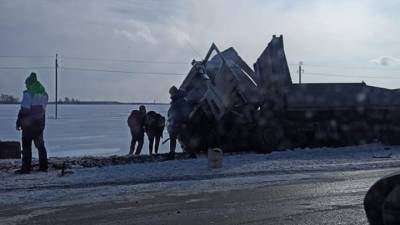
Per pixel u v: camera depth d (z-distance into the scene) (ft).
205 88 64.85
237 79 63.87
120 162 53.78
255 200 33.37
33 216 29.01
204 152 64.23
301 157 57.62
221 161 48.29
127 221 27.81
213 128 64.23
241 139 65.82
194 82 65.77
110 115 243.60
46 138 104.47
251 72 67.46
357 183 39.88
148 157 57.06
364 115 71.26
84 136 110.01
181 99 58.95
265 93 66.33
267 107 66.08
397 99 71.97
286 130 67.31
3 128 133.59
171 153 57.52
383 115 71.82
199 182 40.65
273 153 62.34
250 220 27.89
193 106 62.95
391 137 71.61
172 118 58.49
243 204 32.09
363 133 71.67
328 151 63.93
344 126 70.85
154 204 32.19
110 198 34.09
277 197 34.35
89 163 52.31
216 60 66.44
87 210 30.53
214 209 30.71
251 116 65.26
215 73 64.80
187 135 63.10
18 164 51.24
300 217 28.48
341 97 69.97
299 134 68.13
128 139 101.60
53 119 195.31
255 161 53.62
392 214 19.61
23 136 45.44
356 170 47.73
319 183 39.99
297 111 67.51
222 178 42.96
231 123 65.10
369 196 20.44
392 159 55.52
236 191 36.65
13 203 32.53
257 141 64.90
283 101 66.95
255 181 41.11
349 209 30.35
